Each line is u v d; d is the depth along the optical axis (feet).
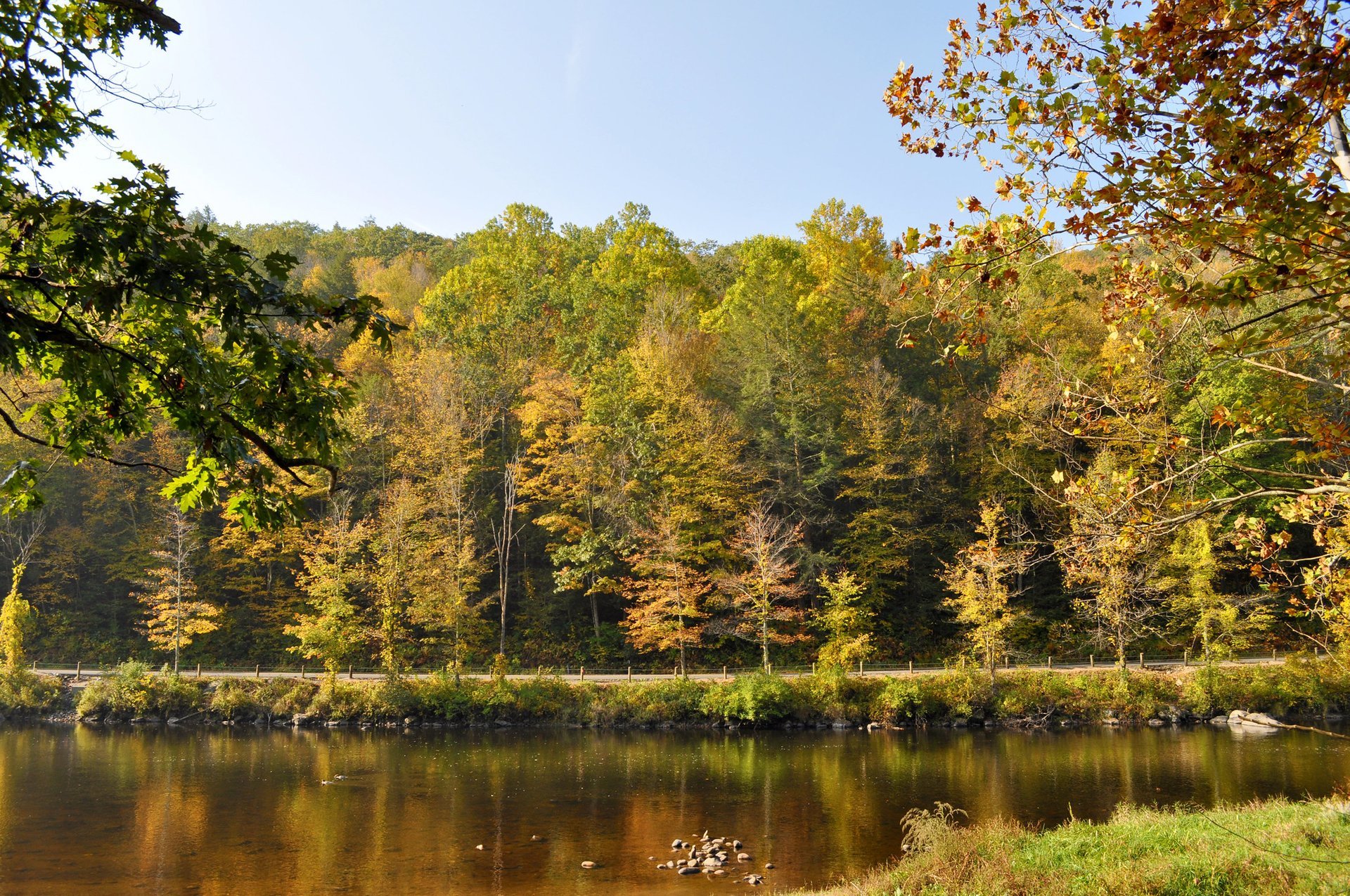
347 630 137.90
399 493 159.02
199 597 166.50
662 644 141.28
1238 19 19.15
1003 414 141.69
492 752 108.37
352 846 68.18
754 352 173.58
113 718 134.10
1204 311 25.45
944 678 131.54
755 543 140.26
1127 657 149.79
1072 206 21.72
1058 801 77.05
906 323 25.63
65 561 170.71
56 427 21.26
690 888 57.72
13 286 18.44
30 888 58.39
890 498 162.71
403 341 217.97
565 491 167.84
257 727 129.29
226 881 60.03
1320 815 50.67
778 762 99.86
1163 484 26.66
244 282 18.66
